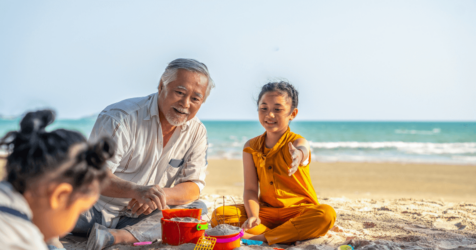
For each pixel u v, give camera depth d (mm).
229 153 18094
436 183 7930
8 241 1121
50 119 1281
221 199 5051
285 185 3186
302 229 2842
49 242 2193
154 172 2998
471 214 4258
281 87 3213
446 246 2887
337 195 6297
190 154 3213
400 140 31812
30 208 1228
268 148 3303
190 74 2777
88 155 1231
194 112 2887
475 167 11375
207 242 2453
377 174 9531
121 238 2627
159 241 2715
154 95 2990
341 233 3203
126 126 2768
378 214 4227
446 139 32719
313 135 37656
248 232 2930
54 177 1181
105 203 2826
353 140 31797
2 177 1251
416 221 3887
